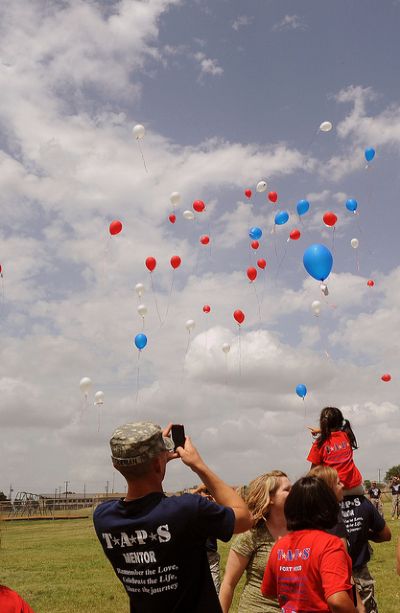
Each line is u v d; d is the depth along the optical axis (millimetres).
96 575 13297
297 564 3396
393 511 24297
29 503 40375
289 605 3396
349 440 5758
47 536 24875
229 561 4508
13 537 25000
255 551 4449
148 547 2893
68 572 13867
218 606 2941
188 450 3076
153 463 2975
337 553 3336
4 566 15109
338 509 3547
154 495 2973
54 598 10602
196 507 2885
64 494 43656
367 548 5492
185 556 2891
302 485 3568
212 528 2883
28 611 2537
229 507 2955
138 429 3008
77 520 36656
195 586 2916
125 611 9492
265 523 4469
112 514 3012
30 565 15250
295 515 3527
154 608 2896
